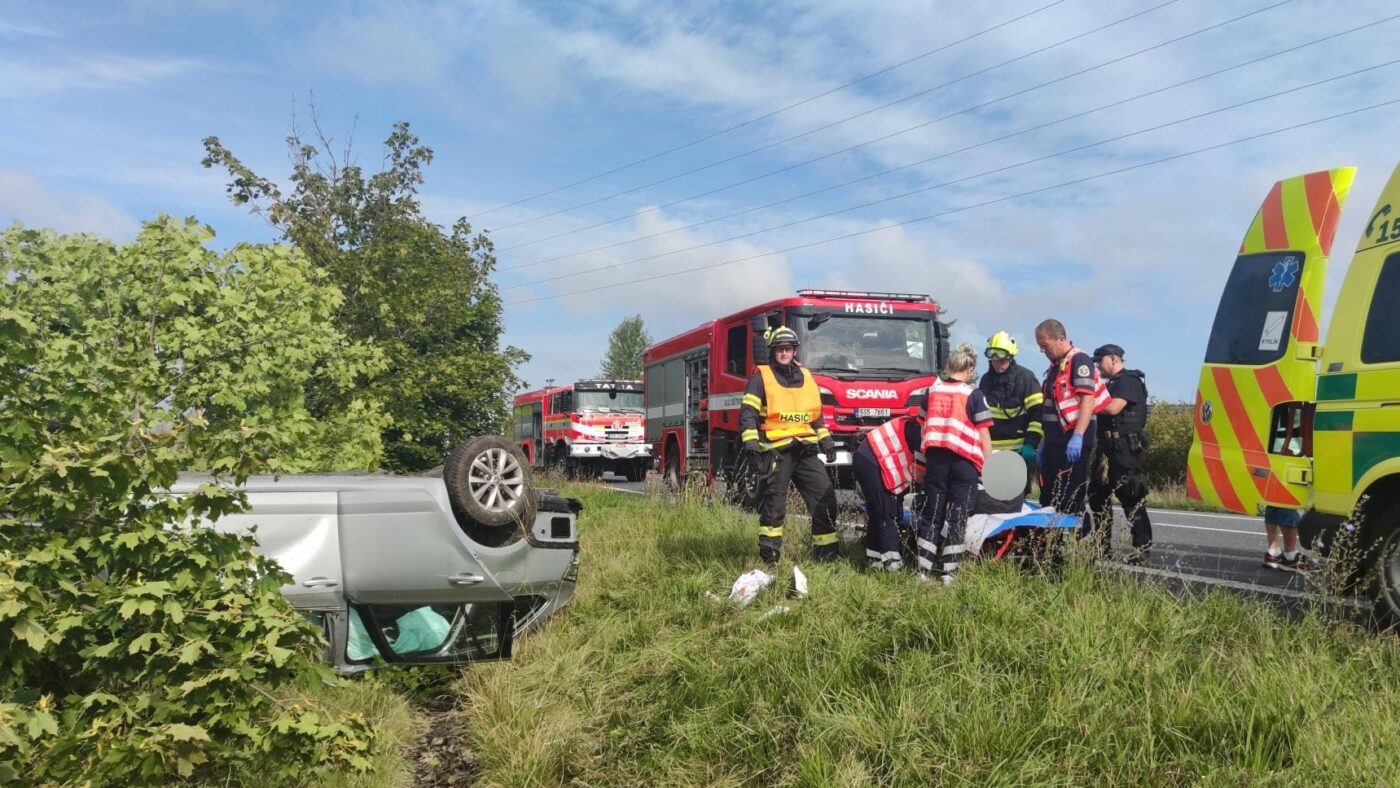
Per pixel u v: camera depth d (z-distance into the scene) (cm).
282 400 659
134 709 310
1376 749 310
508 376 1553
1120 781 310
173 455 331
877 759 343
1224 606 462
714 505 1077
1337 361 538
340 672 478
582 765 399
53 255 550
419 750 443
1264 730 325
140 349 573
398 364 1370
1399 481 491
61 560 317
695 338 1595
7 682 300
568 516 551
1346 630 429
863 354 1288
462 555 478
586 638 557
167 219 605
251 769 346
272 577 354
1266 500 621
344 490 474
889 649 445
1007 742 333
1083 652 392
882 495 638
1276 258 638
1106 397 724
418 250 1466
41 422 329
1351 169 608
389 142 1459
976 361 611
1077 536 565
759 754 368
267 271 669
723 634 521
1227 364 660
